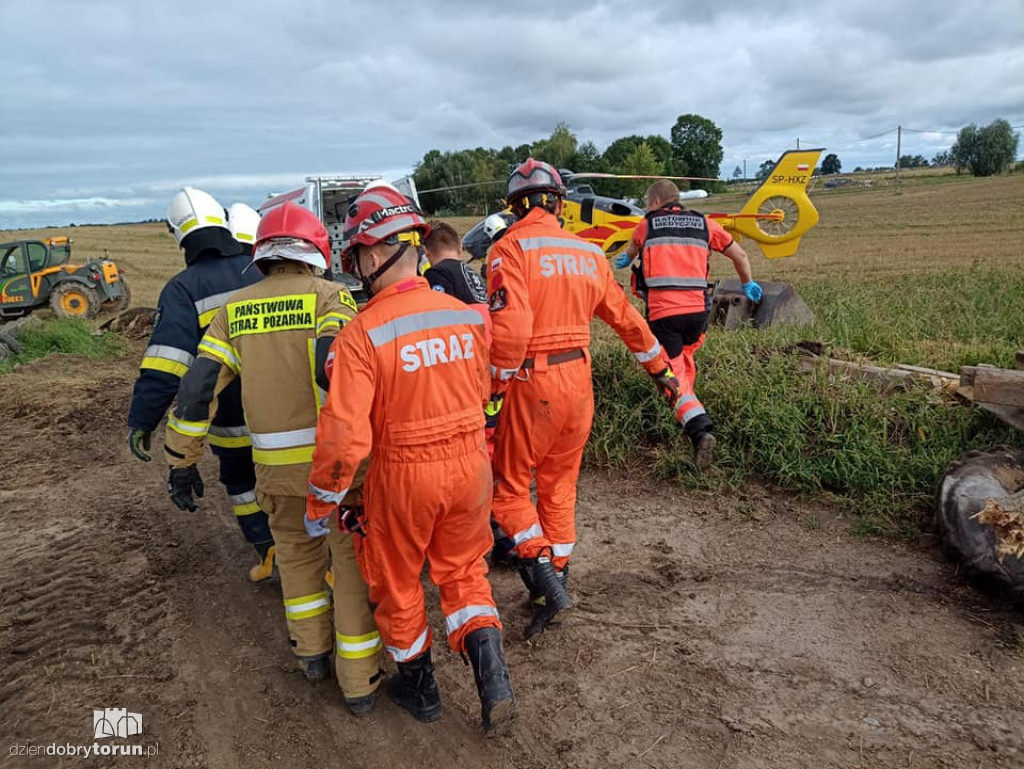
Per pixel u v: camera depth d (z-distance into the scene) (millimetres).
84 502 5465
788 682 3166
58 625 3828
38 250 16891
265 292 3074
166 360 3439
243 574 4316
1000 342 6418
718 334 7004
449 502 2684
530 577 3527
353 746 2953
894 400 5031
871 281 15297
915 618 3533
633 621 3670
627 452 5520
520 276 3342
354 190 12391
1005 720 2883
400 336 2615
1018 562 3477
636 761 2801
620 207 12391
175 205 3676
